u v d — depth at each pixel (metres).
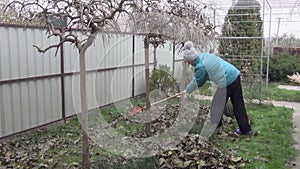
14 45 4.73
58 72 5.62
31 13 3.69
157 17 4.32
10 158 3.89
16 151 4.14
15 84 4.79
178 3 4.88
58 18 3.47
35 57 5.13
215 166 3.52
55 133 4.97
